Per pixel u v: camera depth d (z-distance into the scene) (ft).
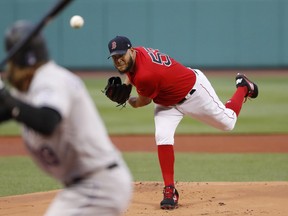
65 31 314.96
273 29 314.55
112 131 165.89
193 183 98.02
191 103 82.79
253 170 114.42
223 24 313.94
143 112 203.72
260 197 87.15
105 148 42.96
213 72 313.12
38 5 311.06
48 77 39.91
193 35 314.14
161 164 82.64
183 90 81.30
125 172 44.50
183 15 312.91
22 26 41.09
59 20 314.35
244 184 96.37
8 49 41.57
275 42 315.58
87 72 316.81
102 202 43.32
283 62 316.60
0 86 38.58
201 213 78.38
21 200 88.22
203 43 314.96
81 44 315.37
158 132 82.64
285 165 119.75
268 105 213.25
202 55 315.78
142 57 79.46
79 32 314.96
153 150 138.62
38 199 88.69
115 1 312.50
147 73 78.38
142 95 81.87
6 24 312.71
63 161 42.47
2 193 96.68
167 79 79.82
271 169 115.44
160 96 81.76
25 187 101.45
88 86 262.88
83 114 41.24
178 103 82.79
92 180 43.04
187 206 82.74
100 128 42.68
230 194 89.61
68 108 39.75
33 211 80.89
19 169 118.11
